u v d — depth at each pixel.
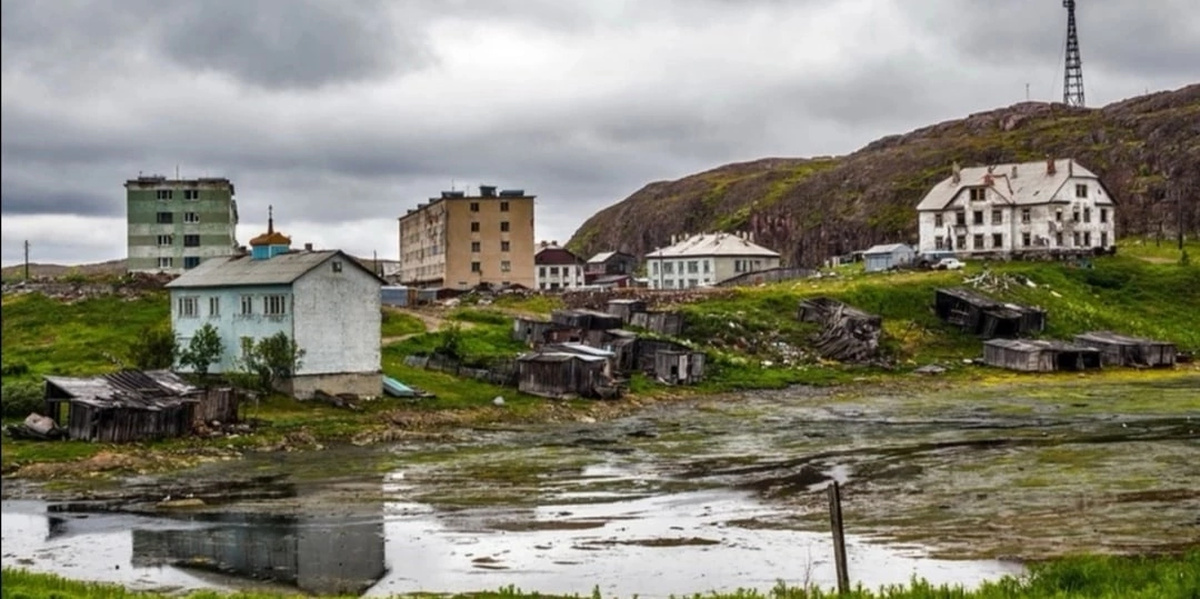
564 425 86.06
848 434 78.12
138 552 45.12
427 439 77.81
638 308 131.50
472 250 182.75
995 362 120.62
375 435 77.38
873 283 143.88
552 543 46.09
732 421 87.56
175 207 162.62
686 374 108.31
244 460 69.00
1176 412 84.56
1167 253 172.38
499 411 89.06
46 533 48.84
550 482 61.00
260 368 84.94
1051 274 150.00
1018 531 45.50
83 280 138.62
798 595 31.14
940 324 132.25
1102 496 51.78
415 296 149.50
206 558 43.97
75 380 75.88
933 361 121.94
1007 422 81.81
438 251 187.00
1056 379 112.62
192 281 94.81
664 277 198.38
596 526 49.31
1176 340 132.62
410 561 43.22
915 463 63.69
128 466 65.50
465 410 88.00
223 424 76.75
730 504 53.75
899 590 30.39
